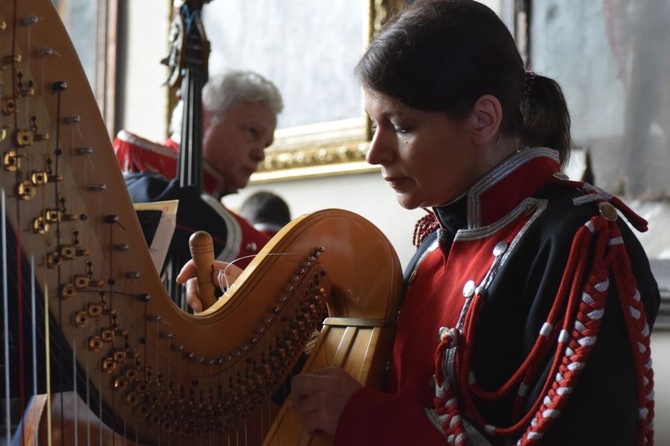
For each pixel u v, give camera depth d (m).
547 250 1.17
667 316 2.48
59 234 0.97
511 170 1.27
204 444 1.21
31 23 0.89
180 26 2.40
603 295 1.11
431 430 1.19
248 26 3.76
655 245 2.55
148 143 2.65
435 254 1.40
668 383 2.49
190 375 1.18
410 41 1.22
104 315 1.05
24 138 0.90
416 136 1.24
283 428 1.29
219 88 2.78
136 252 1.09
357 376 1.33
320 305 1.38
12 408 1.17
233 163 2.81
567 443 1.09
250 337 1.29
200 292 1.49
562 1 2.77
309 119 3.49
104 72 4.24
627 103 2.63
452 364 1.21
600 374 1.09
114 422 1.10
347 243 1.42
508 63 1.27
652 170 2.57
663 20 2.58
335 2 3.46
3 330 1.00
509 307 1.20
